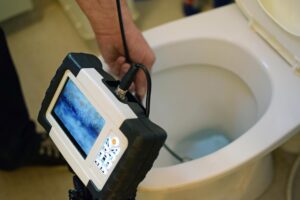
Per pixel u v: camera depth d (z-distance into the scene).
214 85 1.00
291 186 1.09
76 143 0.59
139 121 0.51
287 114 0.74
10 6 1.53
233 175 0.89
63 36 1.60
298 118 0.73
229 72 0.95
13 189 1.19
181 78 0.99
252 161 0.71
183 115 1.05
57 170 1.22
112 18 0.71
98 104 0.54
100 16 0.71
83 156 0.57
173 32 0.90
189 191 0.83
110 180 0.52
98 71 0.58
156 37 0.89
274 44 0.84
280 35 0.79
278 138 0.71
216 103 1.03
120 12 0.67
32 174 1.22
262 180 1.06
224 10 0.93
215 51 0.92
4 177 1.22
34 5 1.71
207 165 0.68
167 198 0.81
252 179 0.99
